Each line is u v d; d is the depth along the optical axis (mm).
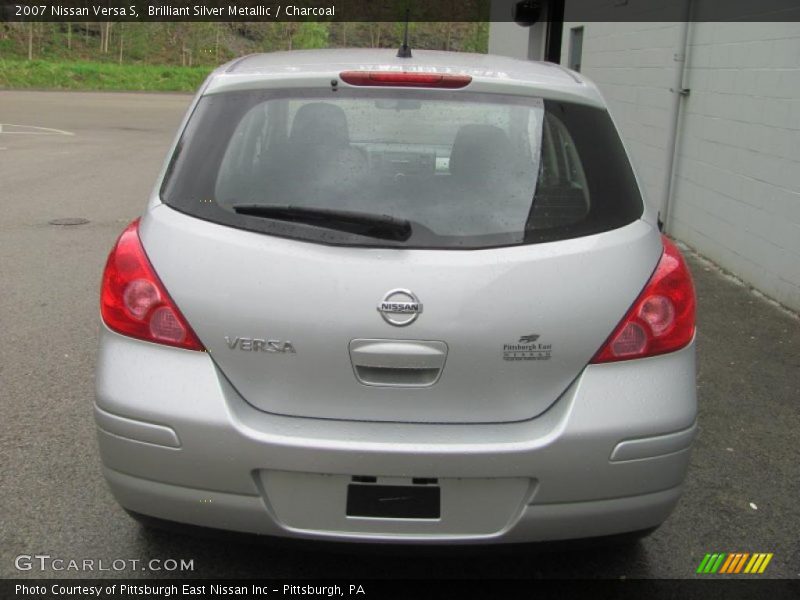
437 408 2477
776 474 3848
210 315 2479
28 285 6715
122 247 2637
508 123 2762
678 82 8289
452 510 2465
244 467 2439
